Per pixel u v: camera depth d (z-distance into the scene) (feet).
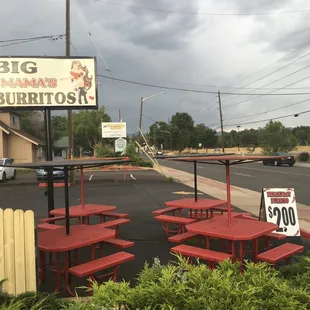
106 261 16.29
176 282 10.34
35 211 38.34
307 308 9.58
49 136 30.66
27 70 30.14
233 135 424.87
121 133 132.57
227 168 18.71
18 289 13.39
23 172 113.91
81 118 204.85
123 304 9.53
